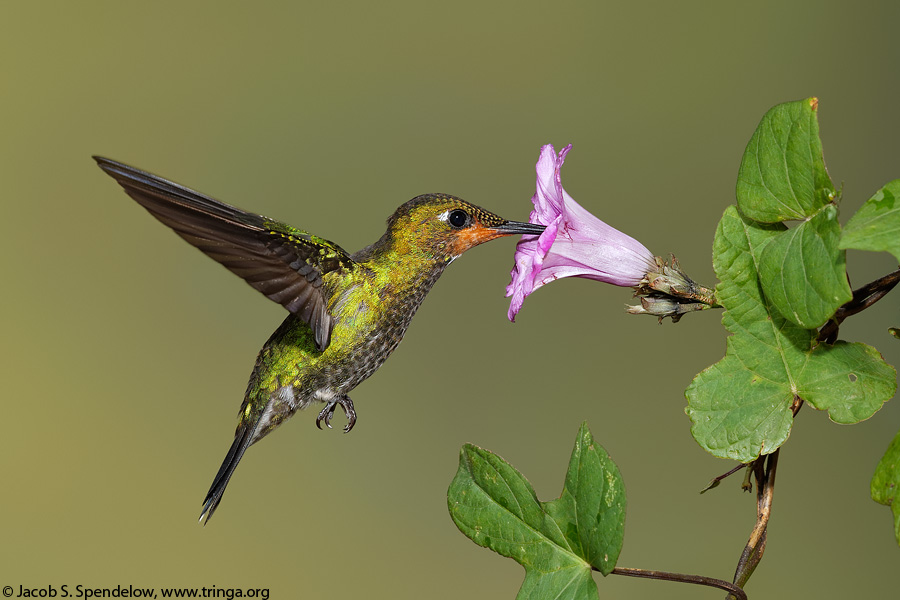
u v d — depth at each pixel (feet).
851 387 6.57
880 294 6.57
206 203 6.70
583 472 6.59
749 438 6.57
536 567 6.59
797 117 6.54
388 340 6.81
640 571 6.58
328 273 6.78
